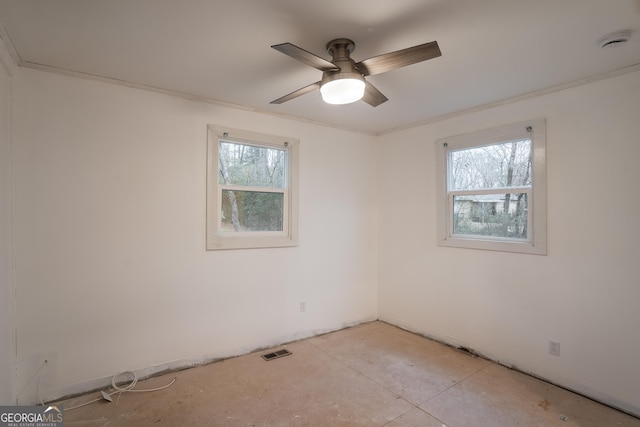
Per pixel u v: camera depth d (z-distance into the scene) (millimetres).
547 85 2584
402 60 1749
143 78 2479
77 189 2391
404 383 2574
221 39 1919
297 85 2617
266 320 3258
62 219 2340
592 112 2422
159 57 2148
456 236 3326
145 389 2463
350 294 3902
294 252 3453
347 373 2736
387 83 2547
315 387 2508
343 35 1861
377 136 4145
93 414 2150
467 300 3201
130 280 2588
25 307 2225
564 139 2561
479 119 3107
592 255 2422
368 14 1665
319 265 3641
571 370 2502
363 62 1790
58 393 2324
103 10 1631
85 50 2055
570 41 1926
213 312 2957
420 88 2650
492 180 3074
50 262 2303
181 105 2799
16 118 2188
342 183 3838
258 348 3203
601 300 2377
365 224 4047
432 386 2533
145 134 2643
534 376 2703
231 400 2320
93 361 2445
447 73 2365
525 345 2771
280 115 3342
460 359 3021
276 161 3402
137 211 2611
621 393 2266
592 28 1789
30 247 2238
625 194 2277
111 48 2029
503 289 2928
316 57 1687
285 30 1823
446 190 3406
